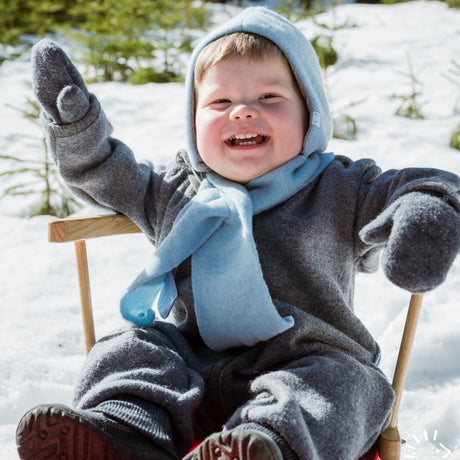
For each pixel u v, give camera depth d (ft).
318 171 5.34
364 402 4.54
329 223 5.10
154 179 5.83
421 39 22.02
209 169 5.50
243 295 4.81
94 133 5.44
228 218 5.07
